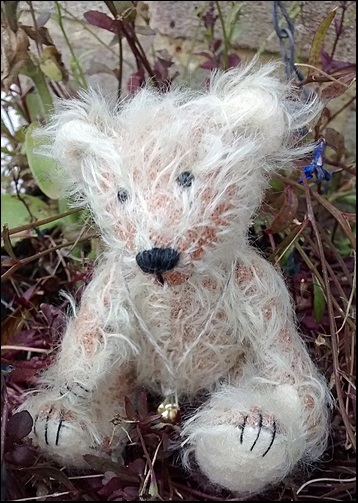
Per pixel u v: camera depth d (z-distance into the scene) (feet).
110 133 0.68
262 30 1.24
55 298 1.01
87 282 0.80
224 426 0.66
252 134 0.66
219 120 0.65
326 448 0.80
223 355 0.74
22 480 0.77
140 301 0.72
